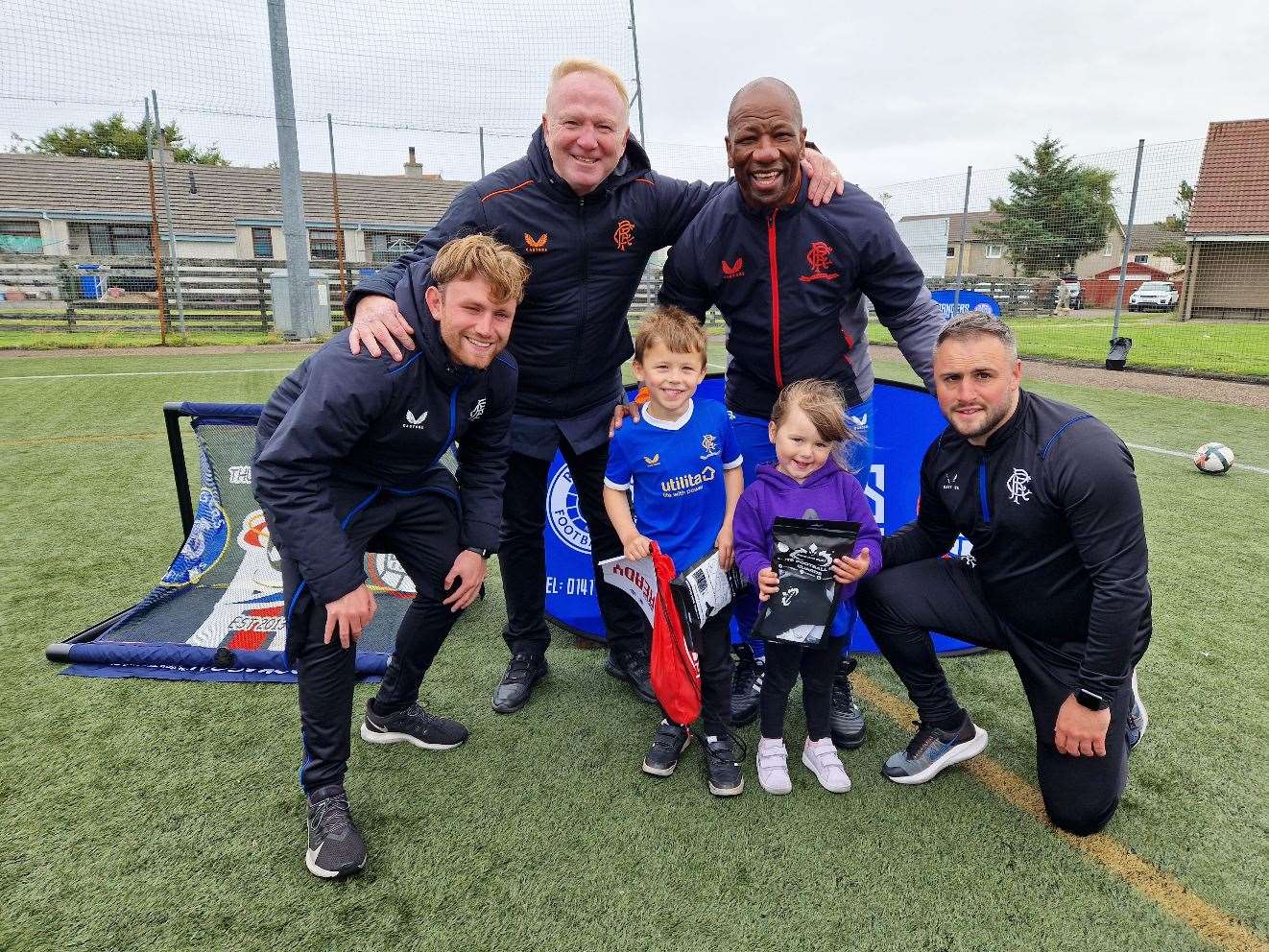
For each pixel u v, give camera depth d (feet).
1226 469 16.90
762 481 7.22
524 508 8.20
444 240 7.20
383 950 5.14
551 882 5.75
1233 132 73.10
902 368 34.32
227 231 77.92
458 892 5.65
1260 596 10.77
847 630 6.95
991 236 67.77
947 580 7.00
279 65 41.22
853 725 7.70
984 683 8.86
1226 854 6.02
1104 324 66.44
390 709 7.38
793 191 6.82
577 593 10.16
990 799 6.75
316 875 5.78
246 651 8.89
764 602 6.70
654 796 6.80
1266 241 68.80
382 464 6.24
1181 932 5.29
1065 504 5.88
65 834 6.20
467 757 7.36
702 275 7.52
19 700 8.16
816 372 7.66
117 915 5.41
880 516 9.95
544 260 7.32
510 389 6.72
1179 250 146.30
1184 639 9.57
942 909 5.48
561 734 7.77
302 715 6.11
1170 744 7.48
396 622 10.06
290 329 47.93
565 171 6.96
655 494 7.46
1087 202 54.49
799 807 6.65
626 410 7.59
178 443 10.56
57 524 13.56
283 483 5.54
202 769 7.09
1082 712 5.87
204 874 5.81
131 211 76.07
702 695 7.12
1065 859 5.98
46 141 106.22
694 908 5.49
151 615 9.87
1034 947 5.16
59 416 22.65
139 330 48.91
